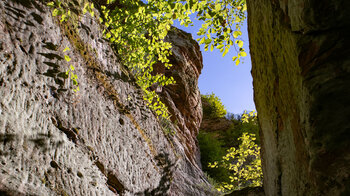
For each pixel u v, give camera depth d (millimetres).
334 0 1188
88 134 4023
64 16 3742
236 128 24422
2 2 2902
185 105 15156
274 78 2043
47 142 3043
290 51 1539
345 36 1203
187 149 12945
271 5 1918
